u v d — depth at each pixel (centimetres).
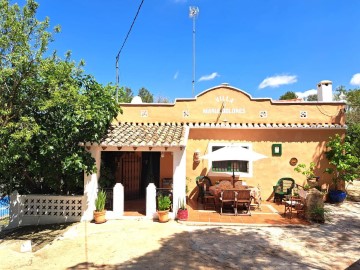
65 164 995
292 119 1438
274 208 1277
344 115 1424
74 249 819
